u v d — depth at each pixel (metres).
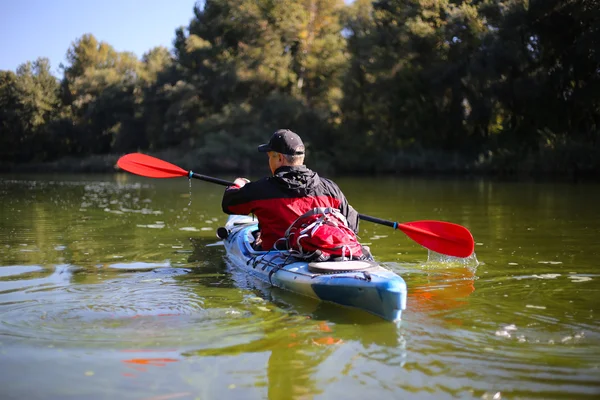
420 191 15.30
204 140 39.72
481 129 30.39
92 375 2.44
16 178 29.12
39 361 2.59
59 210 9.90
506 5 24.31
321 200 4.26
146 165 5.37
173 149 44.66
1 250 5.55
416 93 30.48
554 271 4.53
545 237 6.32
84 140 55.88
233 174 35.41
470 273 4.49
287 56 40.34
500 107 27.66
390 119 33.69
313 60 40.09
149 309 3.43
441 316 3.32
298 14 39.72
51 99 58.06
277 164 4.34
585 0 21.28
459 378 2.42
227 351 2.73
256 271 4.34
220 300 3.65
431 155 29.41
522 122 27.31
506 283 4.14
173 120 45.25
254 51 39.81
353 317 3.29
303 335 2.96
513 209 9.65
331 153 35.34
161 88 47.47
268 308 3.47
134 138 51.56
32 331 2.99
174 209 10.20
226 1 41.69
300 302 3.60
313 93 42.00
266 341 2.87
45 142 56.22
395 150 31.70
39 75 58.28
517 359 2.63
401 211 9.48
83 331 3.00
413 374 2.47
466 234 4.67
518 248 5.60
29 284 4.08
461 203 11.07
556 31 23.28
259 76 39.62
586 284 4.09
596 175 21.66
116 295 3.76
